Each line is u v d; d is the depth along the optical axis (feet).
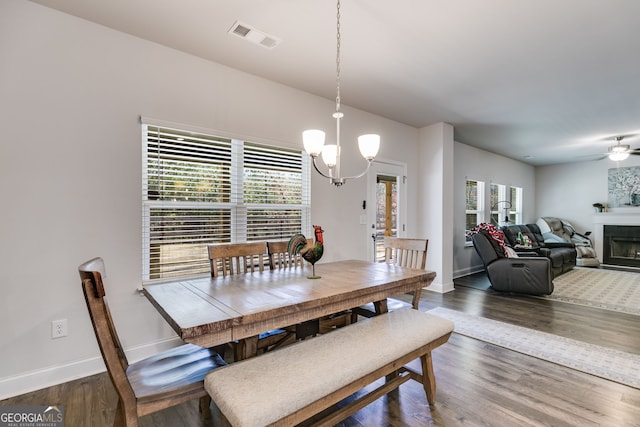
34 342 6.79
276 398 3.96
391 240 9.64
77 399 6.41
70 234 7.22
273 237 10.75
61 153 7.11
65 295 7.13
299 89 11.30
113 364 4.02
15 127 6.63
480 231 15.43
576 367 7.70
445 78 10.39
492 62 9.28
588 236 24.41
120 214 7.86
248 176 10.20
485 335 9.70
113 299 7.77
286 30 7.74
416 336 5.86
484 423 5.65
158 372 4.80
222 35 7.98
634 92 11.41
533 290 13.66
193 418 5.88
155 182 8.48
